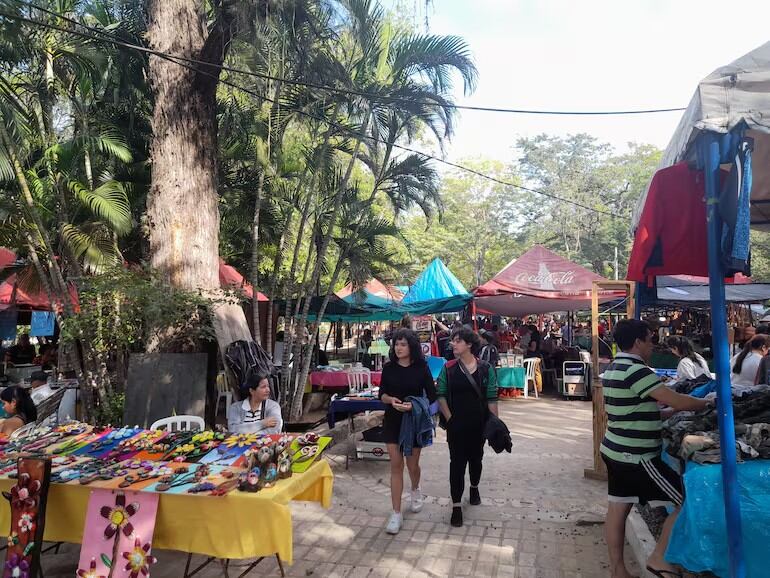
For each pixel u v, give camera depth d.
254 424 5.21
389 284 12.27
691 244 4.08
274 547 3.26
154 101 8.79
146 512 3.38
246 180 11.59
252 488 3.36
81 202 8.30
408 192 10.33
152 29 8.76
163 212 8.54
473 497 5.82
